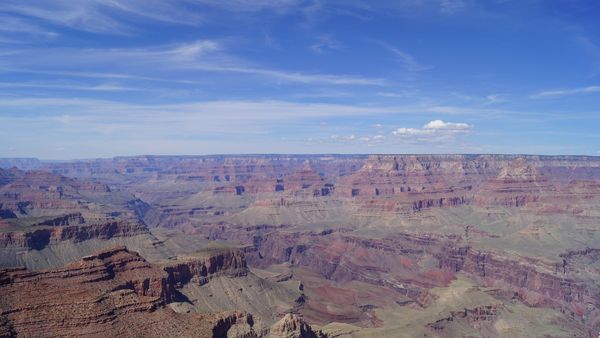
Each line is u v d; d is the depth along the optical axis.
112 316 138.75
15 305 132.38
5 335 123.56
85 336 130.50
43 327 129.75
